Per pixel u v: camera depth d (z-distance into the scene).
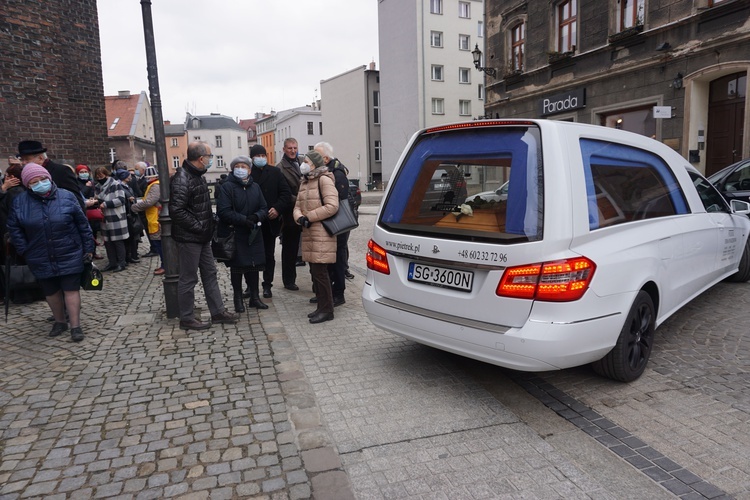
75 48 11.63
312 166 5.27
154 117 5.42
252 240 5.72
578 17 16.08
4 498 2.51
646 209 3.98
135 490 2.57
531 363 3.10
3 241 6.13
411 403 3.54
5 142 9.34
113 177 9.04
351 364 4.28
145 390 3.77
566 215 3.11
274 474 2.70
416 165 3.99
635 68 14.09
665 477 2.62
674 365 4.04
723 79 12.53
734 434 3.01
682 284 4.40
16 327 5.43
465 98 43.69
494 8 20.70
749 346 4.35
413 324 3.69
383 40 45.41
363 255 10.34
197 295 6.77
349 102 53.56
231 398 3.62
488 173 3.46
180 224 4.95
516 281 3.13
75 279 4.89
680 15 12.73
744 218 6.14
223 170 92.50
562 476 2.67
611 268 3.28
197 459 2.85
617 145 3.82
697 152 12.81
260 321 5.52
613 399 3.51
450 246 3.46
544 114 18.02
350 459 2.86
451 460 2.84
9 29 9.27
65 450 2.95
